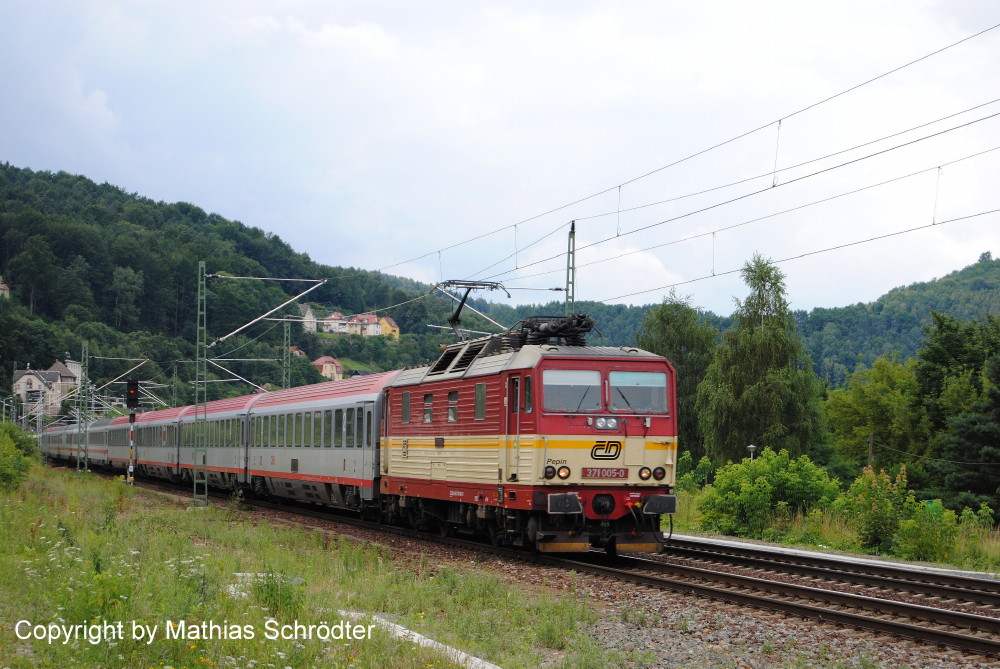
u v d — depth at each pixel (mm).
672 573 16609
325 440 28422
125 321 144250
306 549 19062
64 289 144625
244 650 9117
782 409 52625
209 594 11547
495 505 18188
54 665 8508
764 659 10180
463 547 20312
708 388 55281
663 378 17938
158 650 8859
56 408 123625
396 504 24234
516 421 17594
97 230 159625
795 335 55250
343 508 28688
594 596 13914
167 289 147750
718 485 26500
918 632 10898
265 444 34406
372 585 13844
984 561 19906
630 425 17484
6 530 17719
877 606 12695
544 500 16938
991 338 63875
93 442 67250
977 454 50125
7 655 8750
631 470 17438
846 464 65000
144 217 195875
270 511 31812
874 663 9852
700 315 66188
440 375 21125
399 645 9805
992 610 13102
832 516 25109
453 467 20109
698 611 12570
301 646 9297
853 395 73625
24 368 129000
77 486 36406
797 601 13633
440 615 12398
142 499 34000
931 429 63844
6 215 162625
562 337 19047
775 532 24609
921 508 21938
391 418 23922
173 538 19078
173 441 46938
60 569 12852
